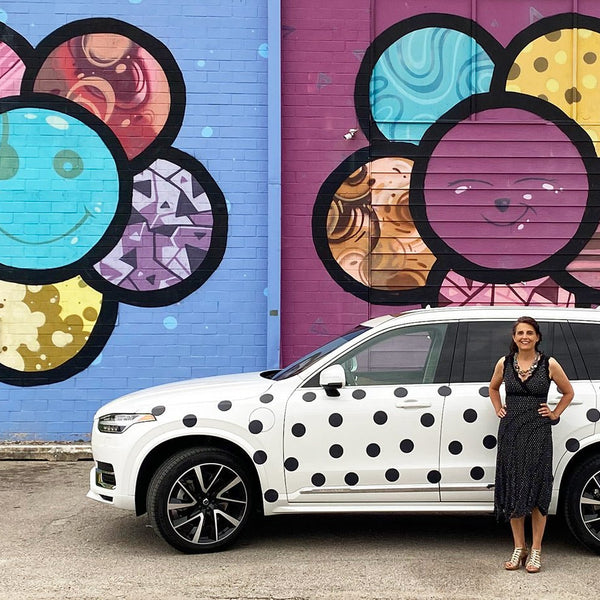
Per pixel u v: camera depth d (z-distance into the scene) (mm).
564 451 6168
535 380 5832
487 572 5836
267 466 6188
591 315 6566
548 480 5820
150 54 10508
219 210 10500
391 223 10547
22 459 9844
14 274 10367
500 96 10602
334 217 10516
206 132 10523
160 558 6156
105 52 10492
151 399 6406
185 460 6184
